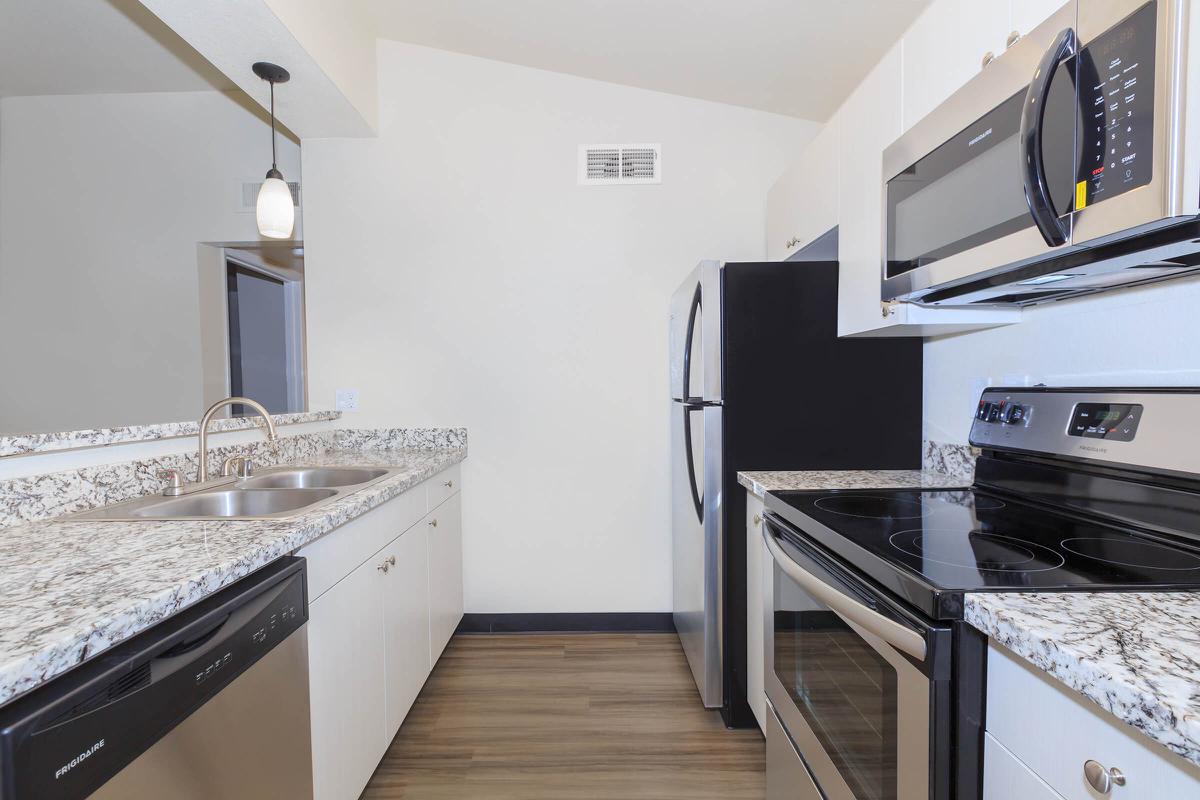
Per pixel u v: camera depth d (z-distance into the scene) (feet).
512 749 5.98
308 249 8.73
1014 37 3.14
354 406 8.79
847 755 3.34
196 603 2.96
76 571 2.87
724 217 8.74
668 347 8.79
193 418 9.45
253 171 9.22
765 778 5.54
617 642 8.54
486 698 6.97
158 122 9.26
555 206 8.75
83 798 2.17
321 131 8.45
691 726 6.37
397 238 8.73
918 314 4.65
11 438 3.78
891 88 4.52
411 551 6.33
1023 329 4.73
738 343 6.08
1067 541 3.28
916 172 3.97
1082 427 3.80
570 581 8.93
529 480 8.86
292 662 3.69
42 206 9.40
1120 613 2.22
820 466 6.11
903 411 6.14
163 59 8.34
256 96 7.35
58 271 9.42
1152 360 3.65
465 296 8.78
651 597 8.93
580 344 8.80
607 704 6.82
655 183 8.73
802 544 4.00
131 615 2.39
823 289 6.08
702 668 6.48
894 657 2.79
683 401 6.89
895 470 6.06
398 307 8.76
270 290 10.11
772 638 4.69
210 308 9.61
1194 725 1.43
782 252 7.74
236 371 10.06
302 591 3.78
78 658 2.14
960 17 3.63
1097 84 2.44
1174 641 1.93
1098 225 2.45
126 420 9.46
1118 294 3.88
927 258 3.85
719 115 8.72
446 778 5.55
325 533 4.17
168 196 9.29
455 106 8.70
